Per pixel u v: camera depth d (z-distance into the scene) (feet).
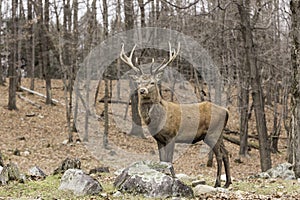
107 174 33.63
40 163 52.75
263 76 69.51
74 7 69.51
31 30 94.02
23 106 81.00
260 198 24.22
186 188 23.95
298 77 35.63
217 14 54.34
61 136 68.23
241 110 65.98
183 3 55.21
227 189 27.30
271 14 51.47
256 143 74.23
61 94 94.12
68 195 23.61
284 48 58.90
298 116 35.58
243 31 50.42
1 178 27.07
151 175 24.11
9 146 60.29
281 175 35.65
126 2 61.93
